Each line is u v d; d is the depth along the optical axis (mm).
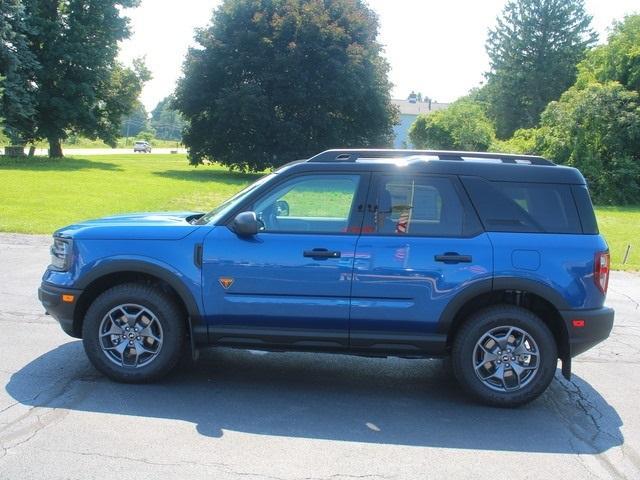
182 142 46844
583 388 5797
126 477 3705
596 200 39375
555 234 5094
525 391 5094
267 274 5074
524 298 5293
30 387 5133
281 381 5629
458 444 4426
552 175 5195
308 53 42094
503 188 5168
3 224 15289
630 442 4586
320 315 5062
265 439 4355
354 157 5500
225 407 4926
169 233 5227
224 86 42969
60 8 45031
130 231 5273
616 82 40250
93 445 4121
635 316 9047
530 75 69750
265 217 5270
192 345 5203
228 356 6297
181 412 4777
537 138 43344
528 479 3938
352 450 4242
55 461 3869
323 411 4945
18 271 10062
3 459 3873
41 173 32000
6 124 40688
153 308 5227
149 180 32688
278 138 42438
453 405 5207
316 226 5227
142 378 5273
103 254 5203
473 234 5082
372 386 5605
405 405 5164
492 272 4992
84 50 44656
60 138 46906
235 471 3850
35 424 4414
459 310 5105
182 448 4145
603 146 39531
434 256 5012
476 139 55750
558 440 4570
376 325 5070
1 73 39906
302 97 41469
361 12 45062
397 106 49875
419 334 5086
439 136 57719
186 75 43938
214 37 43156
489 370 5160
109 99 49812
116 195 23828
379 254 5031
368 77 43375
